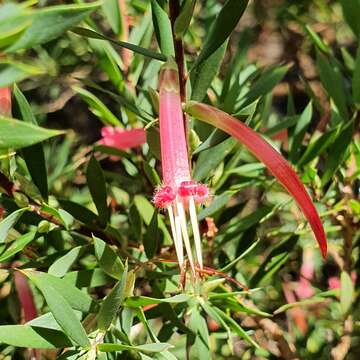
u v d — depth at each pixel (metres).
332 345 0.32
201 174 0.24
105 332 0.21
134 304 0.22
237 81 0.27
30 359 0.26
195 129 0.24
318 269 0.33
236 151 0.27
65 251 0.24
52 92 0.39
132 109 0.24
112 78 0.27
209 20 0.31
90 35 0.21
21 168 0.26
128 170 0.28
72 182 0.32
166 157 0.21
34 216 0.24
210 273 0.23
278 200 0.30
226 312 0.26
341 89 0.28
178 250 0.21
